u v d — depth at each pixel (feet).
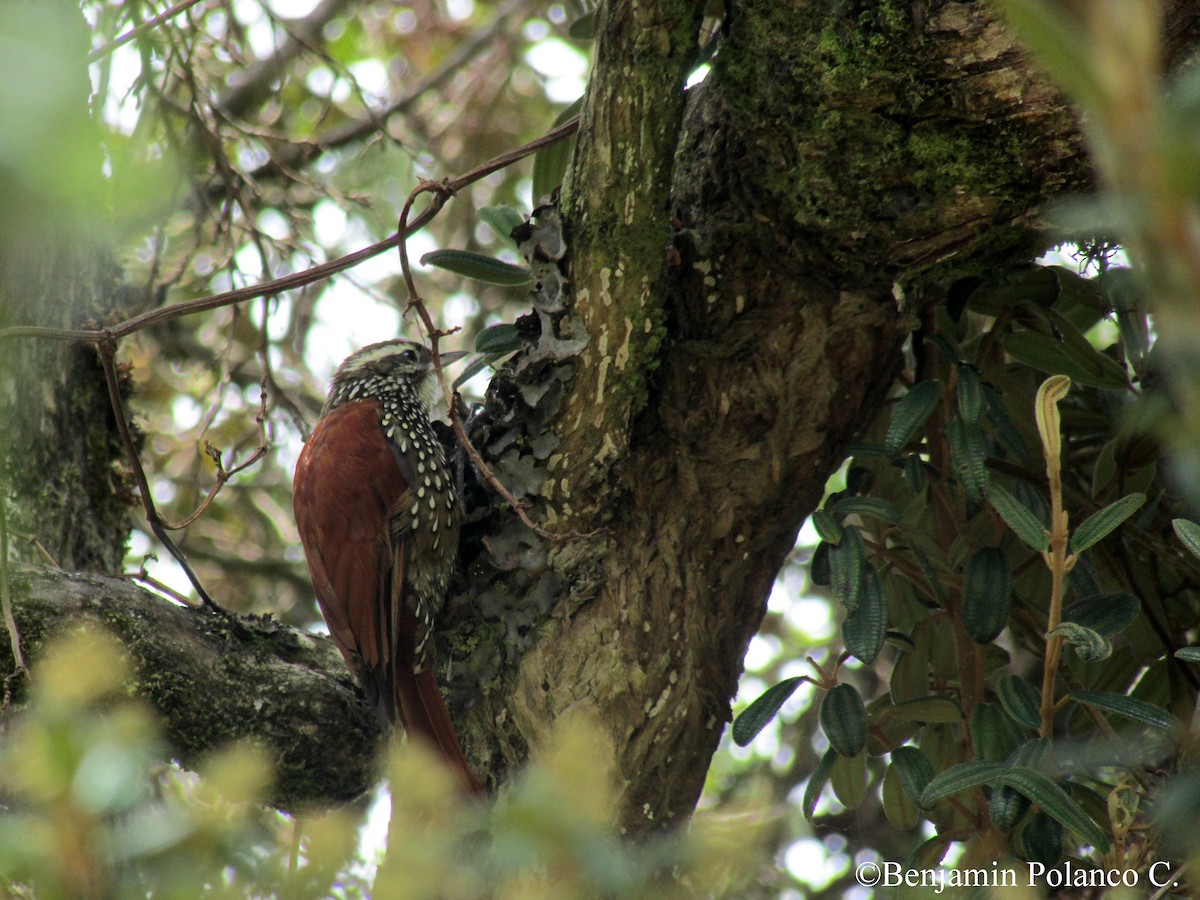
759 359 21.29
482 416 23.11
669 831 20.99
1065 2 7.01
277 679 23.44
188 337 39.99
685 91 20.61
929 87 18.15
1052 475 17.89
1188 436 7.41
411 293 21.12
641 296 20.56
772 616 37.37
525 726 21.52
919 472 22.33
